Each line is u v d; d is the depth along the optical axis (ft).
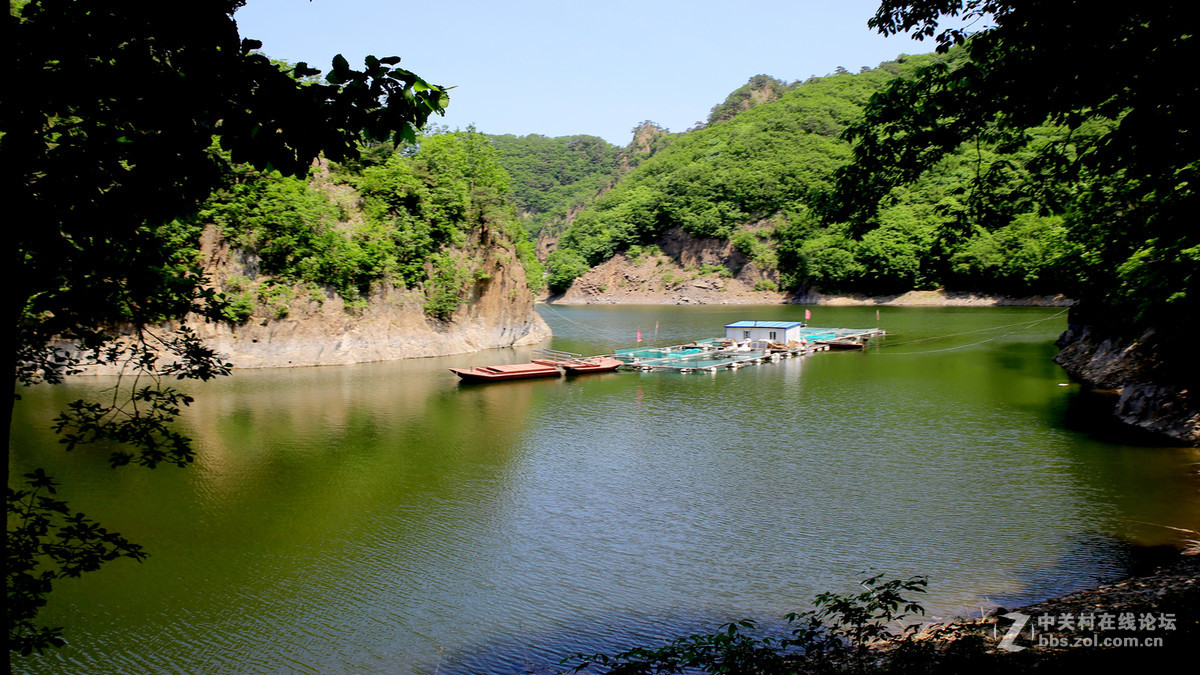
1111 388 175.52
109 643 64.49
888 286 516.73
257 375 205.87
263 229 217.77
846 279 526.16
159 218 31.40
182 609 70.64
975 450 124.36
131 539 86.74
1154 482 104.99
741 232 609.01
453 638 65.98
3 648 27.71
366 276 242.17
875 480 109.09
